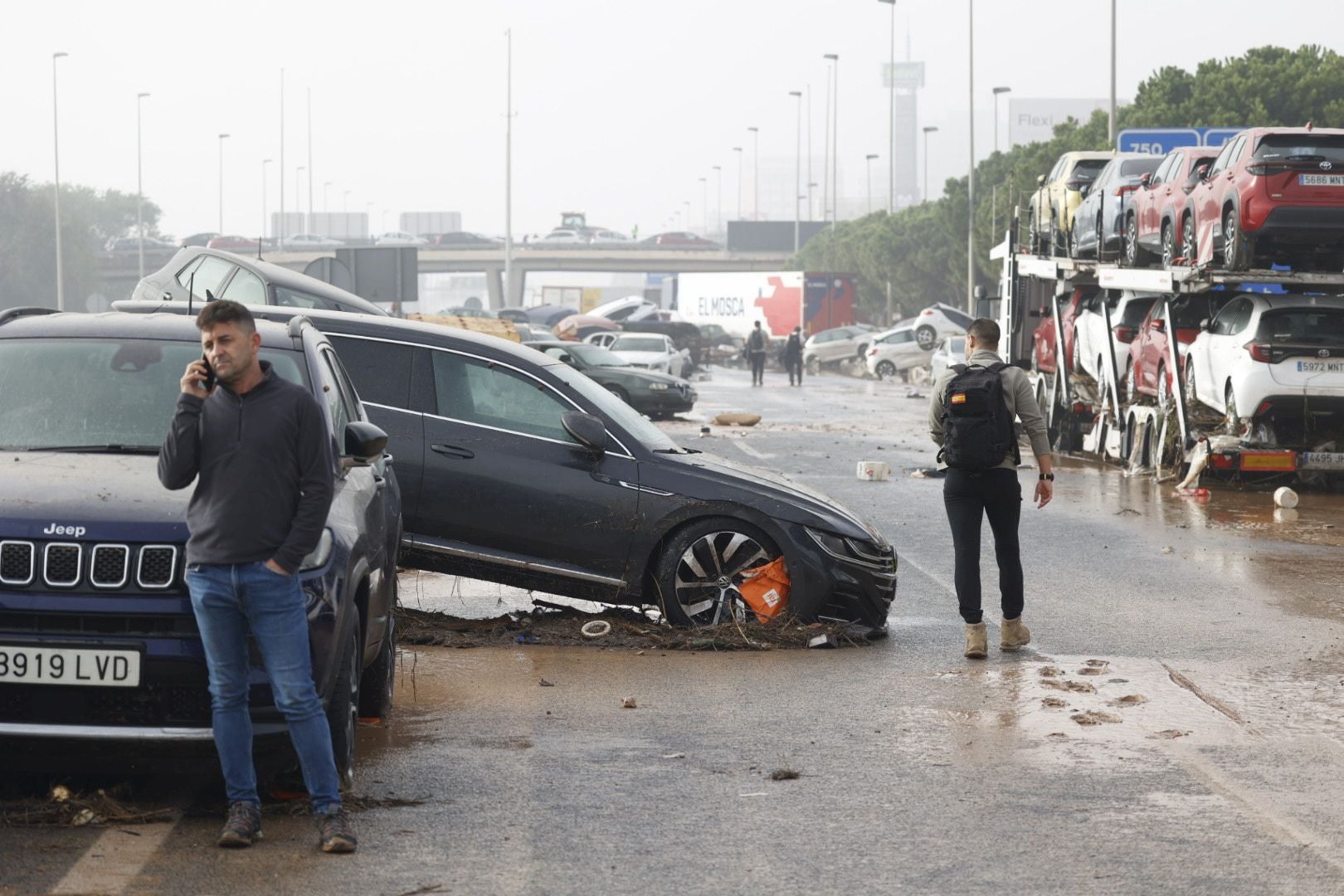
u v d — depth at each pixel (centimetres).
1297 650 1115
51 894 568
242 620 627
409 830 664
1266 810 715
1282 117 5862
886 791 739
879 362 6762
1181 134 4262
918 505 2067
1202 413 2395
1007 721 885
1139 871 625
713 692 948
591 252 17138
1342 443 2241
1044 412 3209
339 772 711
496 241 17538
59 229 11331
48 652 639
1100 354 2842
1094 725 880
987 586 1411
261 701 650
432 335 1129
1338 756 816
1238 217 2158
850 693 953
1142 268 2605
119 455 740
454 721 863
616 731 848
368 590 759
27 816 657
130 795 694
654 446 1124
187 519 623
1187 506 2103
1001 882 611
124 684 641
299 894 579
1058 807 716
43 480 687
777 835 669
